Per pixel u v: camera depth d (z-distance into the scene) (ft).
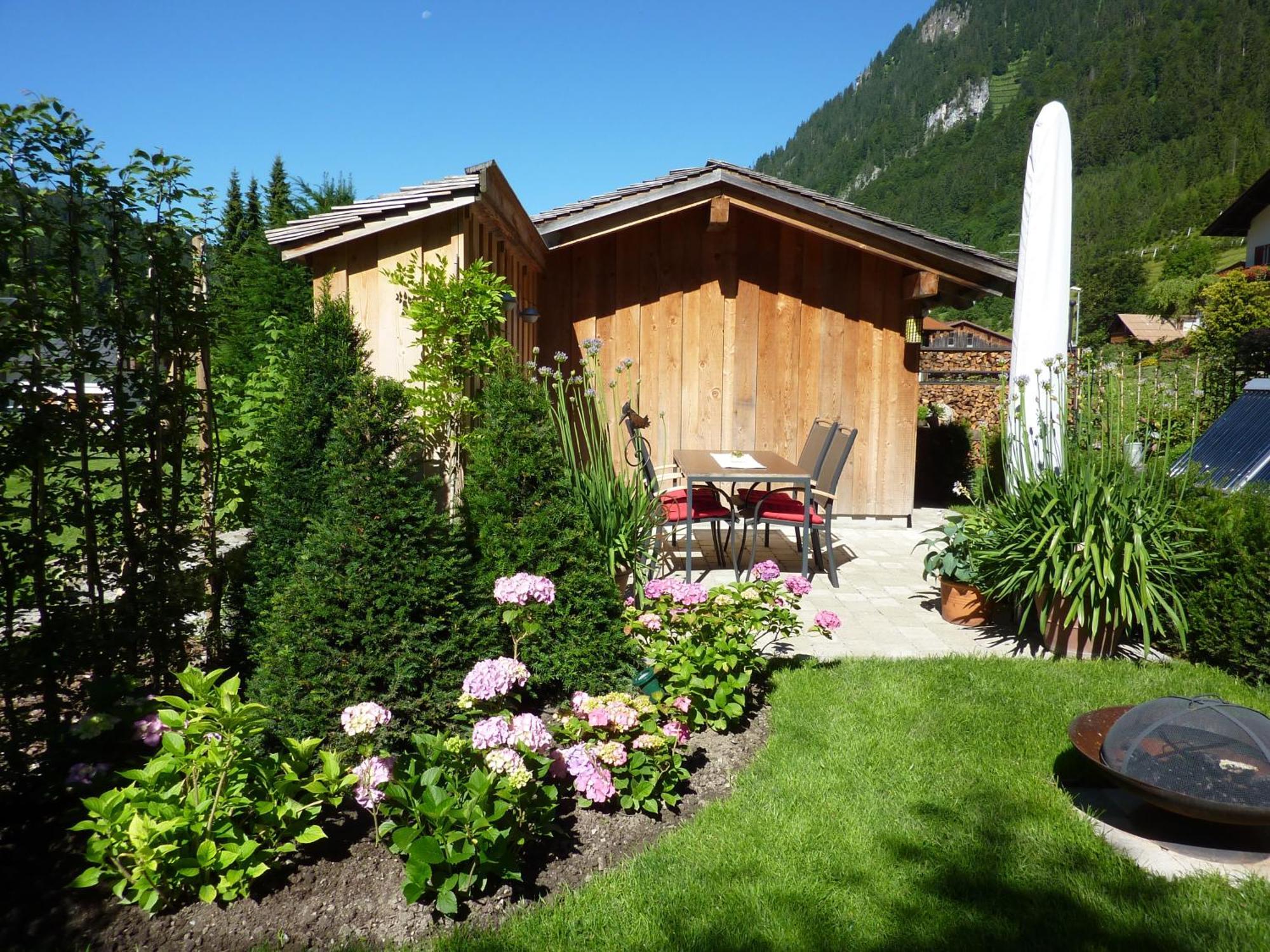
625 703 9.65
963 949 7.03
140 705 9.11
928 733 11.27
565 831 8.76
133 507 10.96
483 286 15.53
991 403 46.24
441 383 15.42
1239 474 15.89
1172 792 8.29
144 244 10.64
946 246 24.61
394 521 9.89
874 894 7.76
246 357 22.63
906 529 27.37
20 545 9.38
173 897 7.25
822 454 20.94
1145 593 13.96
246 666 12.47
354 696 9.29
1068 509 14.84
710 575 20.65
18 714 9.46
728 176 24.08
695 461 20.93
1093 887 7.91
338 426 10.21
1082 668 13.94
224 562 12.73
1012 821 9.02
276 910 7.26
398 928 7.18
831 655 14.89
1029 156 16.96
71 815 8.49
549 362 27.14
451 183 15.03
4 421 9.11
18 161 9.30
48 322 9.55
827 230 24.85
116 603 10.43
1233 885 8.04
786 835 8.71
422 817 7.61
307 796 8.11
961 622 16.97
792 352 27.45
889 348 27.61
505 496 11.87
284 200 31.40
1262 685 13.03
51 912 7.14
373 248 16.20
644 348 27.25
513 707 11.33
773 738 11.05
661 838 8.72
